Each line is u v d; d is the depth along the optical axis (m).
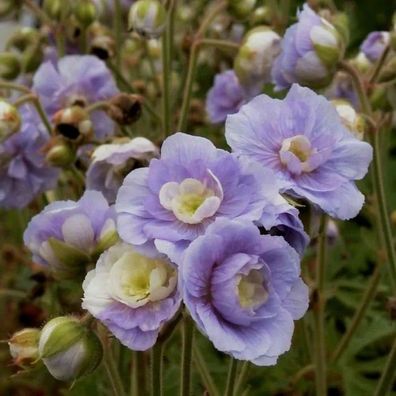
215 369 0.45
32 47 0.50
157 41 0.56
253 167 0.29
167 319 0.28
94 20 0.48
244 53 0.43
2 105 0.40
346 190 0.31
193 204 0.29
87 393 0.42
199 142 0.29
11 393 0.50
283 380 0.46
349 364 0.46
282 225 0.29
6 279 0.55
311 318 0.46
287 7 0.53
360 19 0.91
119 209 0.29
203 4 0.67
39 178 0.44
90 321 0.31
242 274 0.28
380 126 0.41
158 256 0.28
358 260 0.53
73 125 0.40
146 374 0.37
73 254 0.33
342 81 0.45
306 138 0.31
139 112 0.41
